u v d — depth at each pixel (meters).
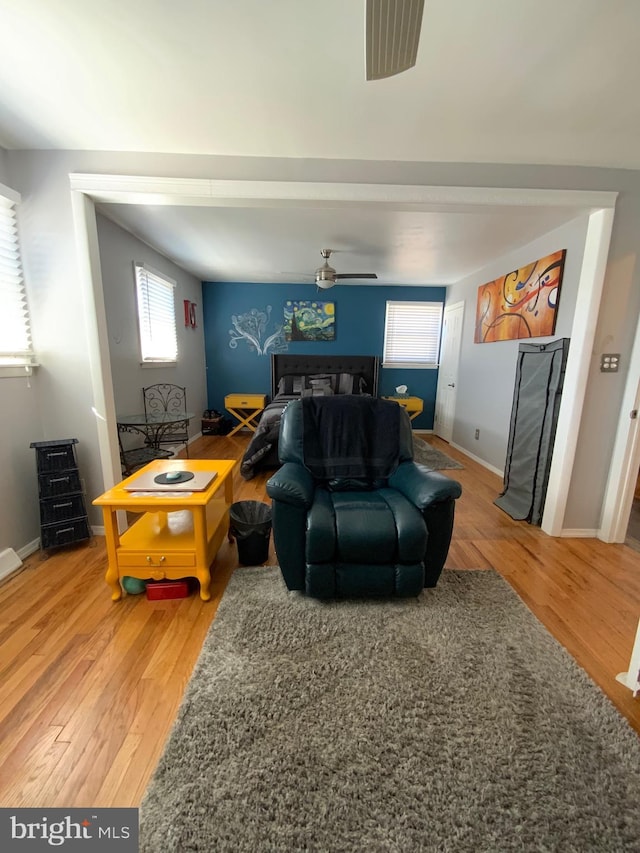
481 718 1.21
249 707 1.23
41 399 2.23
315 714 1.21
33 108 1.65
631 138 1.79
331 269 3.81
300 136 1.82
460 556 2.24
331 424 2.21
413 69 1.37
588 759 1.09
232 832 0.91
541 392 2.63
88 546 2.27
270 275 5.01
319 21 1.20
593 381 2.30
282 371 5.55
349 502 1.87
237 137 1.84
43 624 1.62
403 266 4.28
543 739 1.14
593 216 2.14
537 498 2.63
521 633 1.59
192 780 1.01
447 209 2.13
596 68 1.35
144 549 1.75
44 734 1.15
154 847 0.88
